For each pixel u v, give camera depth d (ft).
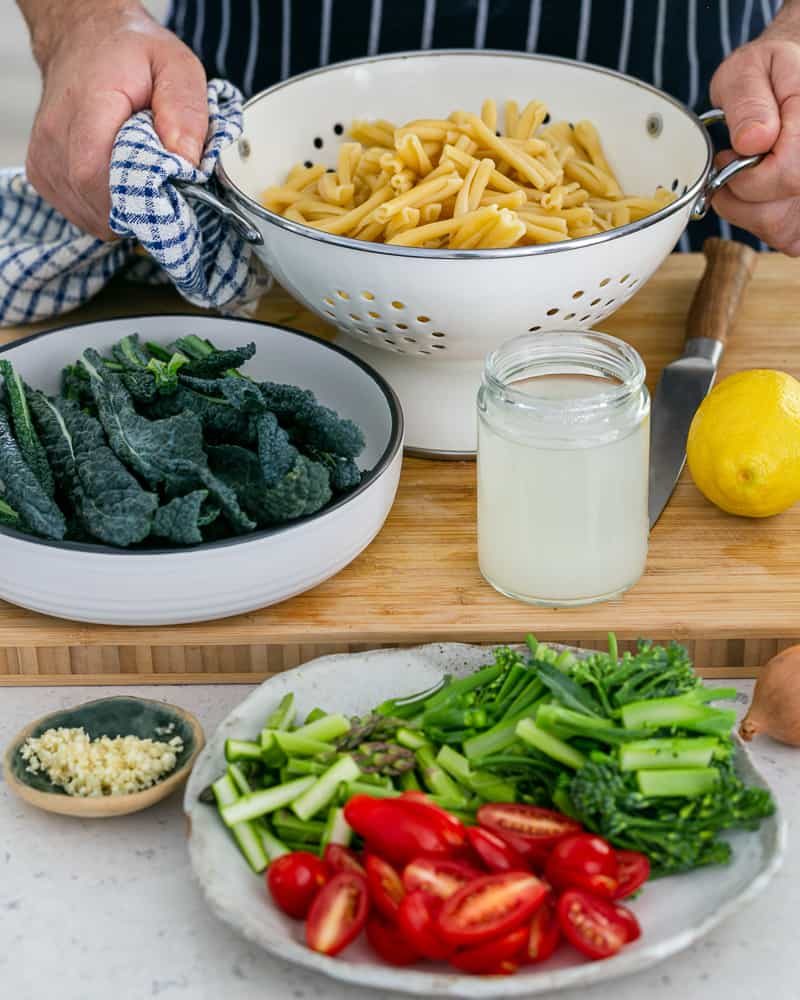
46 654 3.42
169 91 4.03
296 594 3.43
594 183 4.38
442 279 3.54
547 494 3.30
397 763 2.84
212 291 4.36
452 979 2.35
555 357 3.44
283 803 2.76
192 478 3.34
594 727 2.74
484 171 3.96
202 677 3.46
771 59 4.23
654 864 2.65
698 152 4.10
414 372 4.06
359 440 3.43
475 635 3.40
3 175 5.00
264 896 2.63
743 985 2.59
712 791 2.67
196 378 3.70
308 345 4.05
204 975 2.62
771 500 3.64
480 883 2.46
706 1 5.20
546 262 3.53
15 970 2.63
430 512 3.88
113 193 3.80
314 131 4.57
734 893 2.55
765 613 3.42
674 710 2.77
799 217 4.29
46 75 4.70
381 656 3.19
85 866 2.88
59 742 2.97
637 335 4.74
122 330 4.16
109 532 3.23
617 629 3.39
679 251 5.73
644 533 3.51
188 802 2.76
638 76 5.31
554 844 2.63
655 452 4.00
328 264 3.65
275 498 3.25
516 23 5.19
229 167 4.19
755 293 5.00
